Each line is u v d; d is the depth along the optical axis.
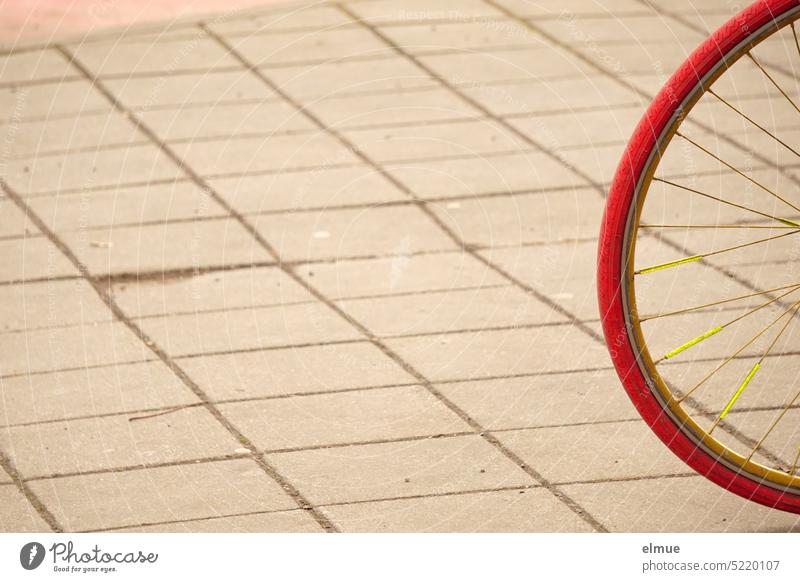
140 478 3.95
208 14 8.08
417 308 4.94
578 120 6.57
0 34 7.75
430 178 6.00
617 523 3.72
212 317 4.89
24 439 4.14
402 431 4.18
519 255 5.33
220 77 7.12
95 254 5.38
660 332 4.70
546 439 4.12
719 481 3.68
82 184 5.99
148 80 7.11
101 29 7.84
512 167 6.10
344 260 5.31
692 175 5.95
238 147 6.32
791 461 3.92
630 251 3.56
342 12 8.05
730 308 4.86
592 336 4.74
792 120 6.52
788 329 4.70
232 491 3.88
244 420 4.25
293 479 3.94
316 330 4.80
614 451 4.06
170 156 6.25
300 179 6.00
